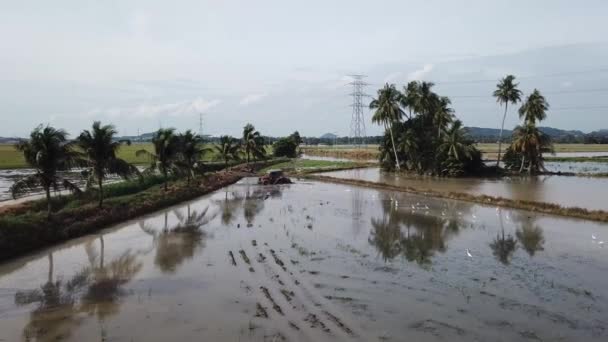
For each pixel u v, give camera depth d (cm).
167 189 4869
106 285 2027
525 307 1748
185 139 5291
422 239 2922
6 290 1966
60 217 3062
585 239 2916
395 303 1789
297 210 4097
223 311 1708
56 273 2206
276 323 1595
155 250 2642
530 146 7850
